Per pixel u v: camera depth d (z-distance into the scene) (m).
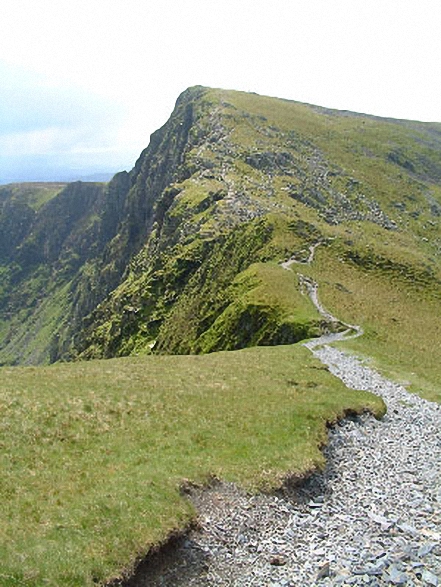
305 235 130.38
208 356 56.19
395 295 102.75
